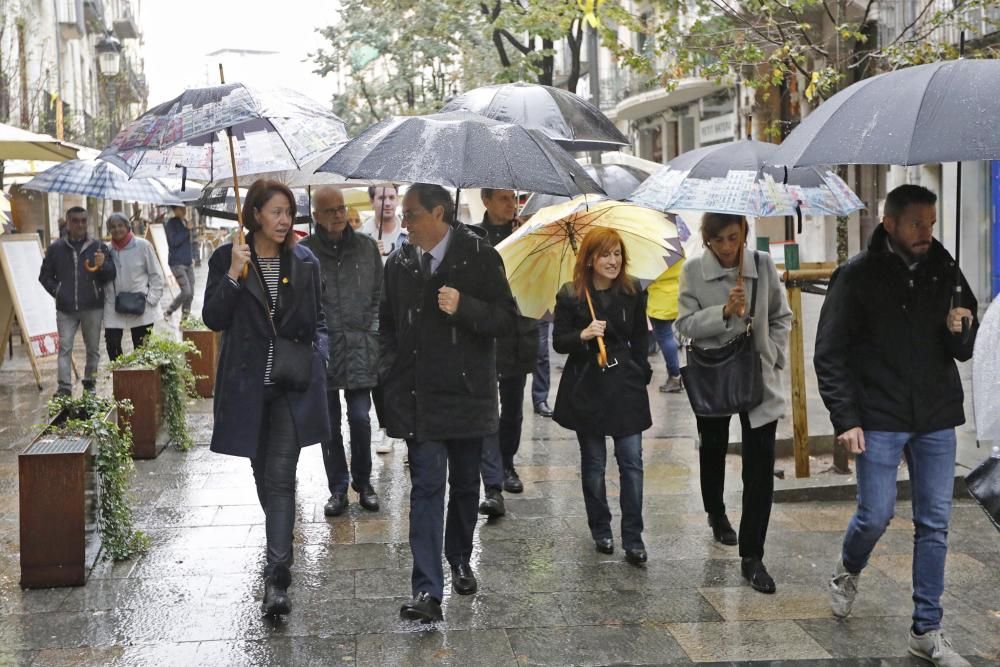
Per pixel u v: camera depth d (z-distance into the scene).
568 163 5.40
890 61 9.69
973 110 4.34
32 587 5.95
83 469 5.97
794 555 6.48
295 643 5.21
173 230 21.31
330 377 7.28
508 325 5.53
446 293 5.38
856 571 5.40
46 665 4.95
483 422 5.54
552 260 6.81
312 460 9.12
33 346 13.53
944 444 5.02
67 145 13.65
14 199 26.95
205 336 12.55
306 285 5.49
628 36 31.05
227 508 7.58
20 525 5.92
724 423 6.55
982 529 6.97
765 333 5.94
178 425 9.44
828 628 5.37
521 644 5.20
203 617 5.54
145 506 7.64
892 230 4.95
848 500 7.62
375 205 9.90
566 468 8.78
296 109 6.00
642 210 6.64
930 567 4.98
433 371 5.47
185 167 6.81
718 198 5.76
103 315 12.39
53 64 36.50
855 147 4.47
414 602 5.45
